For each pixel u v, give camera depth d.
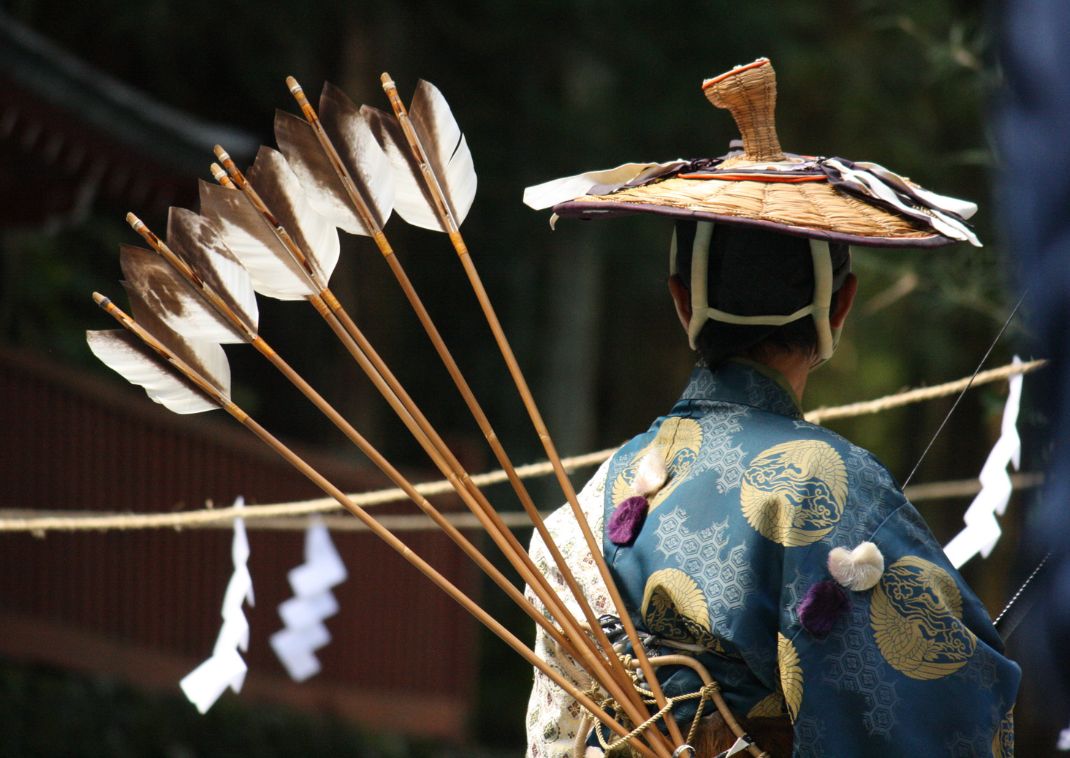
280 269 5.30
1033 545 2.46
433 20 35.22
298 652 10.30
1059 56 2.29
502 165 35.84
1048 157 2.29
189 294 5.30
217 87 34.25
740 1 34.97
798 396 5.47
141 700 23.47
